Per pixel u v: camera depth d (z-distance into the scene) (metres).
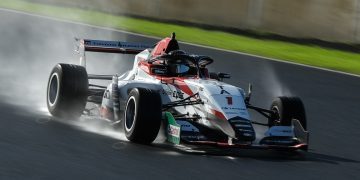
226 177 26.28
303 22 79.19
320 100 50.16
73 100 33.94
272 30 79.50
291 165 29.72
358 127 42.09
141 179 24.81
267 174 27.48
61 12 80.75
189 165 27.50
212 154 30.12
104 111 34.53
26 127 32.03
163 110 32.72
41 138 29.95
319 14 78.88
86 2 86.50
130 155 28.20
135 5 83.38
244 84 53.22
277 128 31.75
